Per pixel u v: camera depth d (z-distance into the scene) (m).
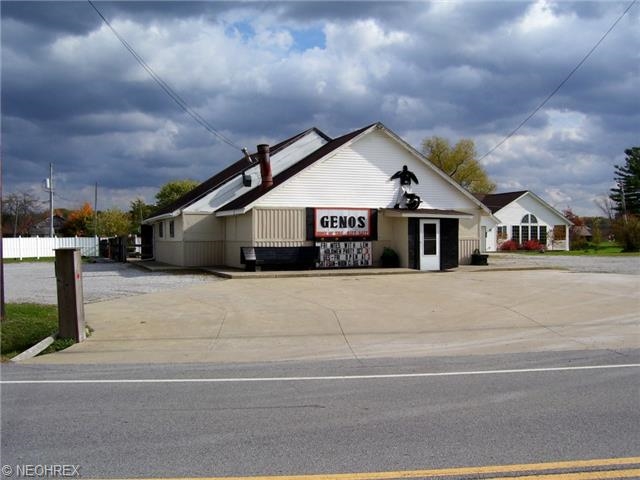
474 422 5.63
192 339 10.75
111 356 9.41
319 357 9.25
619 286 17.83
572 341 10.42
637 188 71.06
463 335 11.09
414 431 5.38
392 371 8.09
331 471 4.45
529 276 21.58
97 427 5.58
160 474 4.43
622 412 5.95
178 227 28.86
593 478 4.30
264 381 7.50
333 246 24.88
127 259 37.81
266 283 19.39
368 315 13.12
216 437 5.26
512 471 4.43
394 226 25.77
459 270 24.45
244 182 28.50
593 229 58.69
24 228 70.94
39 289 18.47
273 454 4.82
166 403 6.43
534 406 6.19
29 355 9.35
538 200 52.25
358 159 25.47
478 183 70.44
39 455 4.85
